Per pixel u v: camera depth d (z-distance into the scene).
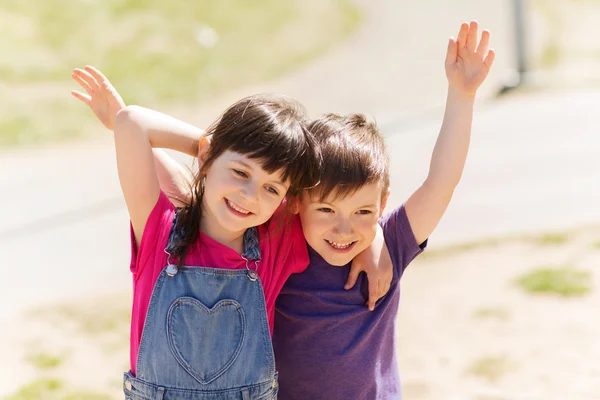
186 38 18.31
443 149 2.29
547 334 4.56
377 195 2.21
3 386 4.27
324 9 21.16
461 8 20.91
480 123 11.10
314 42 19.12
